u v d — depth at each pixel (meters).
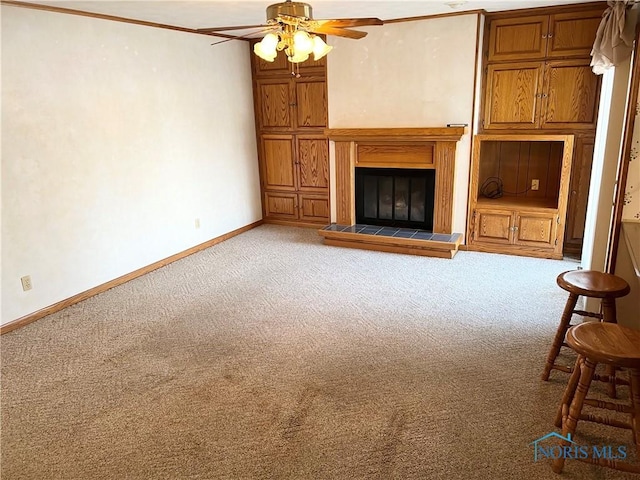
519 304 3.68
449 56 4.61
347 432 2.30
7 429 2.40
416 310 3.63
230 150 5.75
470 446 2.18
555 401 2.48
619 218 2.77
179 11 3.90
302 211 6.25
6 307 3.46
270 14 2.69
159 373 2.87
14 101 3.37
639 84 2.58
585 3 4.09
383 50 4.90
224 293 4.10
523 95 4.57
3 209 3.37
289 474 2.05
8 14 3.27
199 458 2.16
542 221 4.64
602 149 3.23
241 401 2.57
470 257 4.83
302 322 3.49
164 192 4.82
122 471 2.10
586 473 2.01
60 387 2.75
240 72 5.80
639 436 1.81
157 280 4.47
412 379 2.72
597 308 3.20
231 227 5.92
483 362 2.88
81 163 3.91
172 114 4.82
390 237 4.98
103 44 4.00
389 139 4.98
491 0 3.88
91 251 4.08
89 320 3.63
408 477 2.01
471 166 4.77
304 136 5.92
